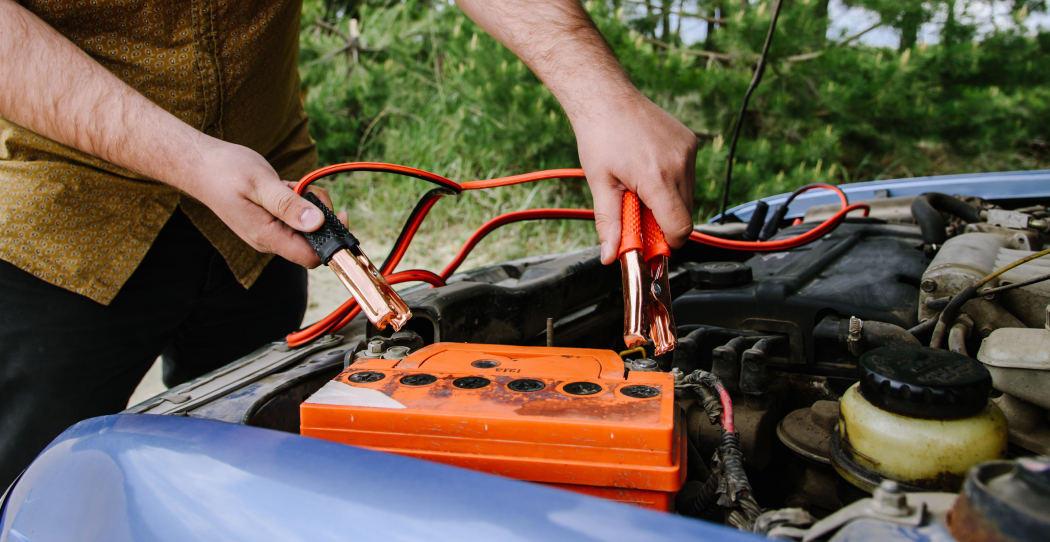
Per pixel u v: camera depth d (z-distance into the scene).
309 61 5.51
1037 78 4.53
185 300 1.27
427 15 5.71
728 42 4.10
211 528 0.49
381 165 0.88
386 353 0.80
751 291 1.00
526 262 1.42
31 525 0.60
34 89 0.81
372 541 0.44
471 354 0.75
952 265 0.89
